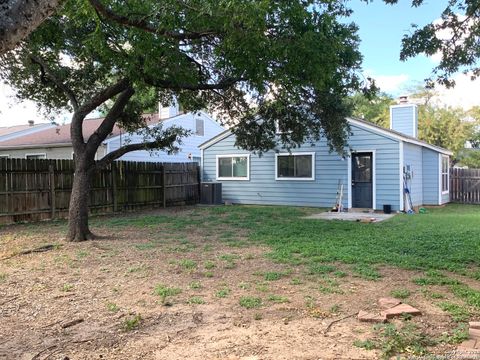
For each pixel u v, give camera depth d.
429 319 4.09
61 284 5.55
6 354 3.43
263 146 14.26
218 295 4.97
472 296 4.75
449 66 7.77
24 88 10.87
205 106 11.87
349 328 3.89
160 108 22.62
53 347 3.57
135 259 7.01
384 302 4.57
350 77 8.82
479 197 19.17
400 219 12.37
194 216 13.35
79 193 8.98
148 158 20.70
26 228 10.85
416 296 4.84
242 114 12.86
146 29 5.88
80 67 10.09
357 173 15.91
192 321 4.15
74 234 8.88
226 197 18.78
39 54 9.41
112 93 9.16
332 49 7.26
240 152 18.33
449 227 10.27
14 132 24.05
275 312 4.37
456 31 7.46
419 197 17.41
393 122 19.19
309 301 4.71
